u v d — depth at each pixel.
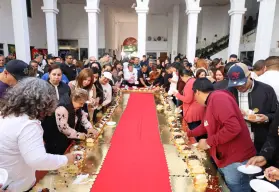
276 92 2.21
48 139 1.98
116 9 17.25
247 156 1.65
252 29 13.70
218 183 1.60
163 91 5.51
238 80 1.82
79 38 15.57
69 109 2.06
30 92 1.08
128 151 2.12
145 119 3.24
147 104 4.30
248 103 2.01
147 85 6.57
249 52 12.97
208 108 1.66
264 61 2.54
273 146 1.60
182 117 3.27
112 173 1.72
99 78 3.76
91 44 9.38
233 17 9.04
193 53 9.63
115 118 3.28
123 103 4.39
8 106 1.08
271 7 6.60
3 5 10.33
